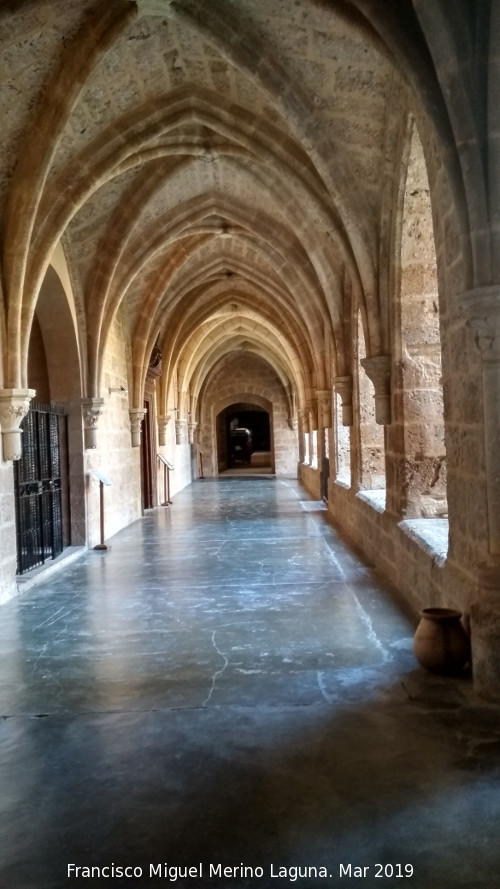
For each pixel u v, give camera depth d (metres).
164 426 15.38
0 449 6.20
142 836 2.32
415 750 2.89
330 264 8.75
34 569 7.30
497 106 3.42
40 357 8.94
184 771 2.79
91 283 8.89
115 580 6.93
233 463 33.03
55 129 5.74
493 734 3.03
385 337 6.25
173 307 13.62
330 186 6.13
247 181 8.90
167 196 9.04
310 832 2.31
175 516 12.70
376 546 7.21
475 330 3.48
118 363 11.26
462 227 3.58
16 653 4.54
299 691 3.64
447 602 4.29
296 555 8.00
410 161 5.39
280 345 20.14
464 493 4.00
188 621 5.21
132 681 3.92
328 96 5.60
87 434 9.04
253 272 13.38
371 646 4.40
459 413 4.08
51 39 5.19
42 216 6.61
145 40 5.66
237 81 6.31
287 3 4.80
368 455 8.69
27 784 2.73
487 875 2.05
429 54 3.74
